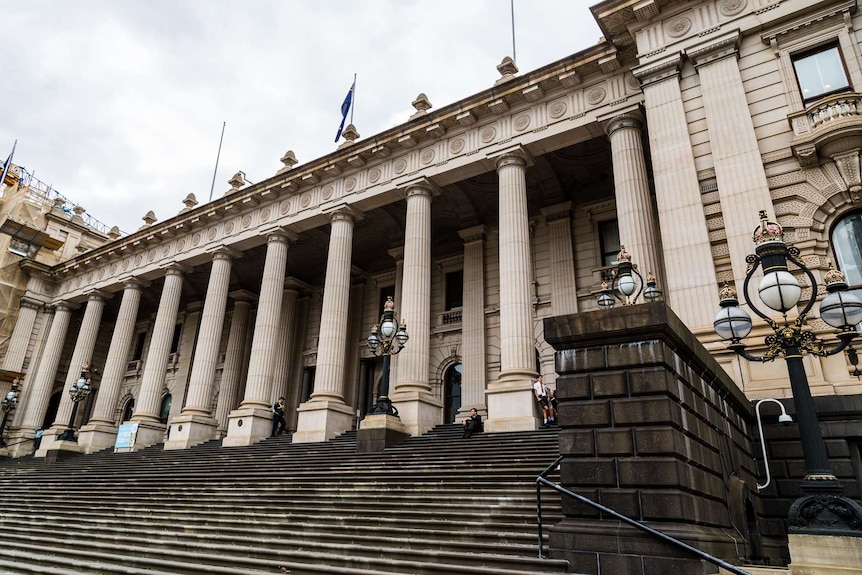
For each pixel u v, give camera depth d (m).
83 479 19.73
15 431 33.72
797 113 14.12
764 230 8.23
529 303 19.11
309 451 19.00
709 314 13.94
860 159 13.24
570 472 7.25
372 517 10.75
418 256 21.81
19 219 38.25
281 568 8.83
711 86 15.79
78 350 33.62
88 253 35.12
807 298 12.96
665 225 15.35
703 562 6.13
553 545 7.07
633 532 6.57
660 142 16.16
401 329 18.84
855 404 11.48
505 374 18.17
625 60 18.92
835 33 14.50
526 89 20.64
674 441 6.70
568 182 24.98
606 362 7.39
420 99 24.00
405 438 18.42
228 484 15.52
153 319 41.12
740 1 16.03
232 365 34.81
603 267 23.56
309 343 33.47
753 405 12.36
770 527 11.48
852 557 6.52
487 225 27.73
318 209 25.50
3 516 15.12
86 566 10.15
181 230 30.61
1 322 35.44
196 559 9.76
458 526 9.55
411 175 23.11
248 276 35.72
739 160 14.70
